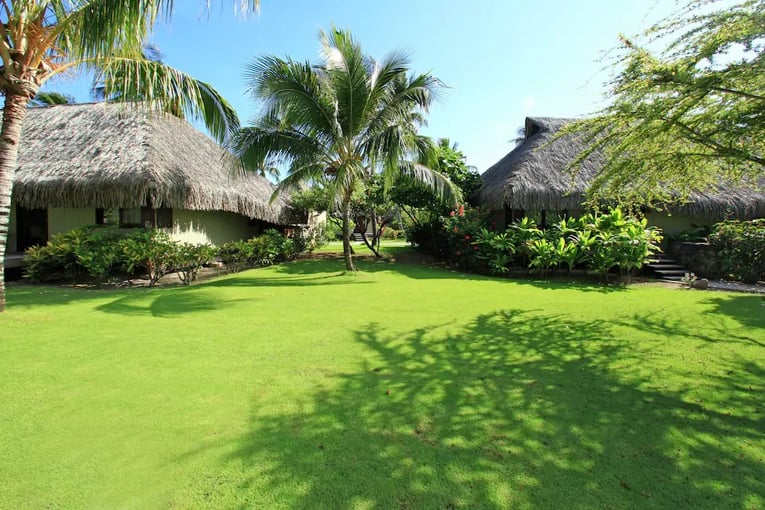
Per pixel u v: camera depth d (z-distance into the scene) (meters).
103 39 5.37
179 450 2.21
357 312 5.77
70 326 4.83
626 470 2.07
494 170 16.86
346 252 10.88
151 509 1.76
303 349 4.03
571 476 2.02
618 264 9.33
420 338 4.47
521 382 3.23
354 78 9.20
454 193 11.38
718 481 1.99
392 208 17.14
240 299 6.77
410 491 1.90
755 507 1.80
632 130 4.01
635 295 7.50
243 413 2.65
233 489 1.90
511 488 1.92
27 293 7.31
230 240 14.49
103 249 8.26
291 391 3.01
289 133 10.05
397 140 9.33
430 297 7.05
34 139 10.56
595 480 1.99
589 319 5.46
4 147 5.45
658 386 3.17
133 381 3.16
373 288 8.09
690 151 4.25
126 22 5.38
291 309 5.95
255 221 16.61
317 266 12.73
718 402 2.88
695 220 12.27
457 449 2.25
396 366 3.58
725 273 9.81
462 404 2.82
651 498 1.86
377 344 4.23
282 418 2.59
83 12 5.30
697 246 10.48
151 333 4.54
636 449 2.27
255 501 1.82
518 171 11.62
